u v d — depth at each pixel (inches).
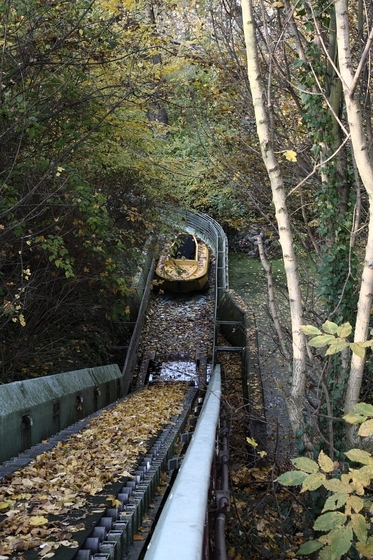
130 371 786.2
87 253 551.8
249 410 517.3
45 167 423.8
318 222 312.3
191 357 893.2
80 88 463.5
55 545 140.2
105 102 487.2
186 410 530.3
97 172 631.2
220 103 451.8
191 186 759.7
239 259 1180.5
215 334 853.2
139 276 971.3
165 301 1092.5
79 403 451.8
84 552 140.5
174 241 757.9
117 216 680.4
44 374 542.3
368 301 172.6
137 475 245.6
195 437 136.2
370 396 288.7
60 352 581.0
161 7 461.7
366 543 103.0
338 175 281.7
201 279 1075.3
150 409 501.7
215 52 404.2
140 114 539.5
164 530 64.7
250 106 381.1
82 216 499.2
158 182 689.6
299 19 317.7
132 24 439.8
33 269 534.0
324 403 227.6
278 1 281.4
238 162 455.5
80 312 649.6
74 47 416.2
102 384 567.8
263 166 447.8
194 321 1008.2
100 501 191.9
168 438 355.9
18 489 200.8
